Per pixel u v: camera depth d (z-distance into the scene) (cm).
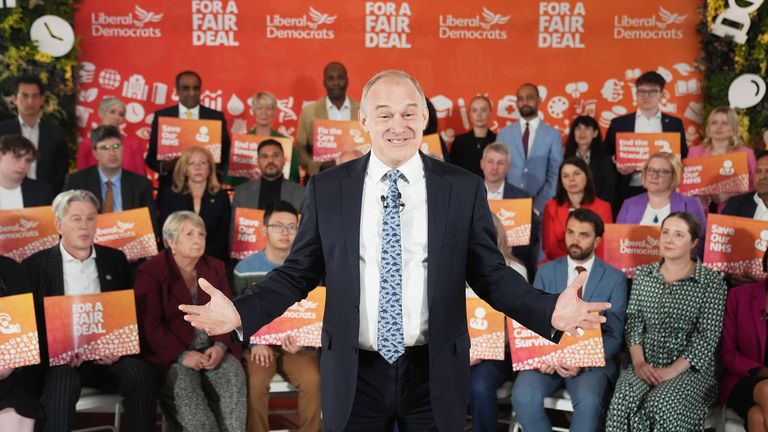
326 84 717
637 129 699
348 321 259
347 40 767
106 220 503
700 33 752
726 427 439
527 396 441
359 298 259
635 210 569
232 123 766
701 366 439
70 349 433
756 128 729
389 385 260
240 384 457
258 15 760
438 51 770
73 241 457
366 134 615
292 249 274
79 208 456
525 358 444
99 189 586
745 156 568
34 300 457
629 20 766
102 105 680
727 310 455
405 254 260
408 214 261
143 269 469
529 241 539
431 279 256
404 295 259
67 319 432
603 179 668
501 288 260
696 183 580
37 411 417
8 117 687
